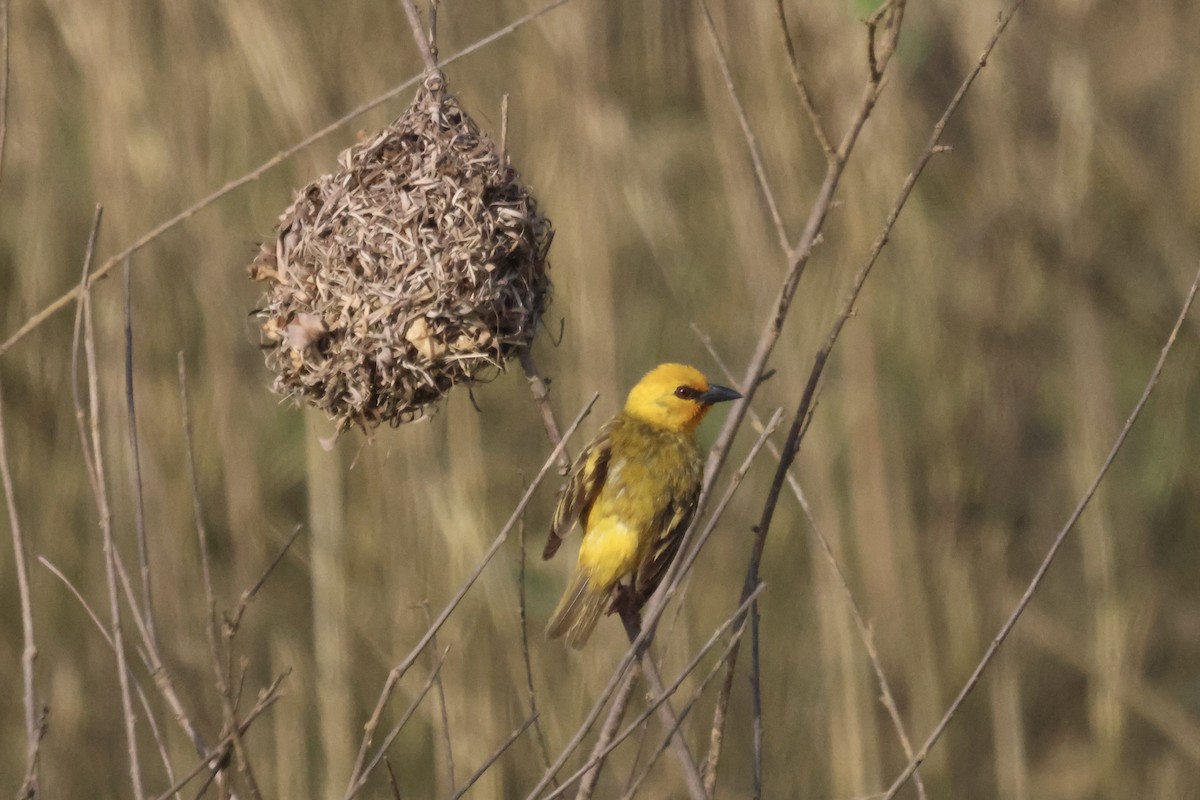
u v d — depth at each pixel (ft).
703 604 45.01
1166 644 51.42
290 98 41.96
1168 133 54.90
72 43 42.55
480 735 38.83
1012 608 49.52
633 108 49.14
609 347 42.55
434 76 25.11
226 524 44.11
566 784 18.83
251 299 43.78
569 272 42.96
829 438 44.86
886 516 44.65
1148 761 48.34
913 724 44.93
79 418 21.29
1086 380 48.52
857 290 22.04
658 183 47.55
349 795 18.42
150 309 43.27
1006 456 49.80
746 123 22.27
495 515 45.39
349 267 24.08
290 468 44.78
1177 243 51.78
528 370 25.30
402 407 24.56
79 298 21.35
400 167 24.48
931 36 47.01
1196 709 48.98
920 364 49.03
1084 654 49.42
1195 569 52.11
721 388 28.22
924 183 49.88
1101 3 55.67
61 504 43.01
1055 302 50.49
